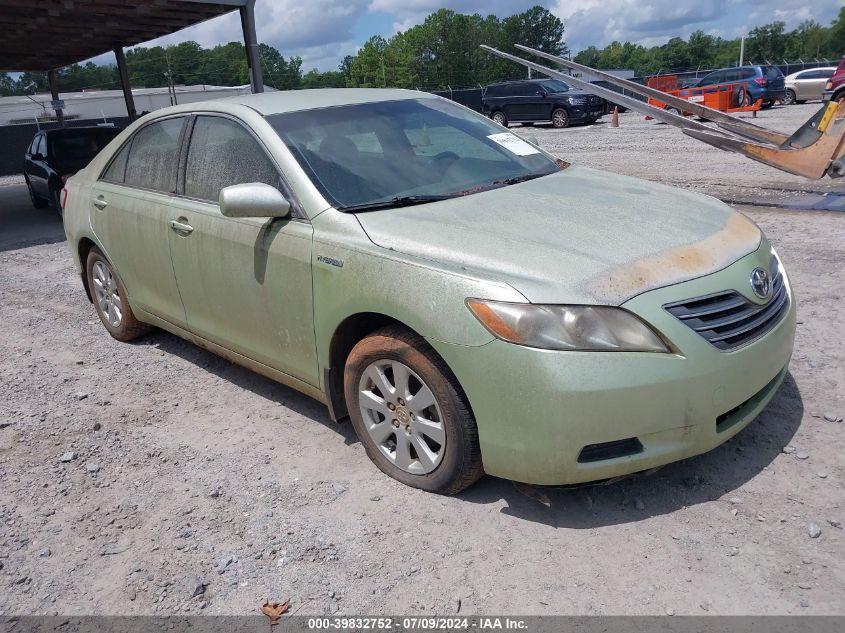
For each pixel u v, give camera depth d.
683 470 3.16
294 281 3.38
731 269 2.91
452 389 2.85
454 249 2.91
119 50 19.19
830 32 105.94
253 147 3.72
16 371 5.00
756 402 3.00
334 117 3.88
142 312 4.91
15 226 12.38
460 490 3.06
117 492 3.36
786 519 2.79
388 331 3.05
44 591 2.73
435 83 105.75
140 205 4.46
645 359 2.57
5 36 15.50
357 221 3.20
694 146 15.52
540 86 25.92
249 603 2.59
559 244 2.88
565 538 2.79
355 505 3.11
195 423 4.02
